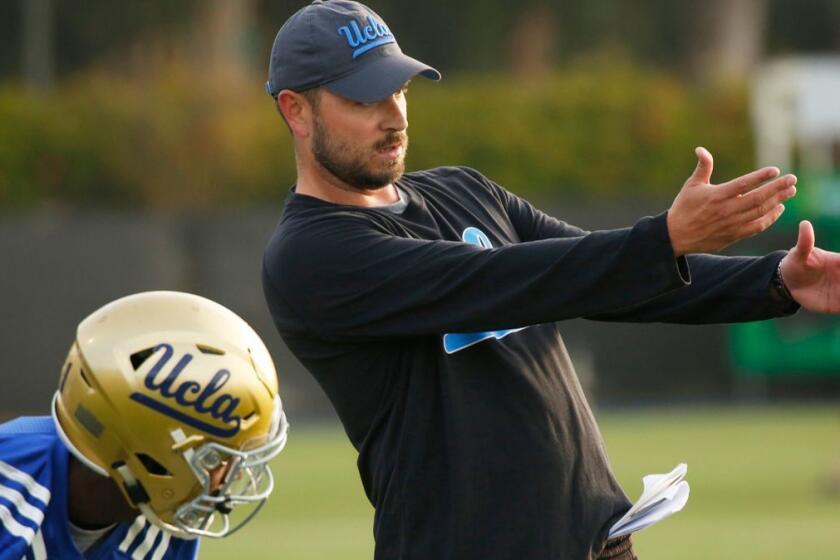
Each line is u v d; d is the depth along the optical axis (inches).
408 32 5007.4
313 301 562.6
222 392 469.1
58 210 3390.7
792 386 2901.1
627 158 3326.8
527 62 5007.4
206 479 471.5
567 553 551.5
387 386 564.1
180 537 486.3
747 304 585.3
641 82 3395.7
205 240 2778.1
